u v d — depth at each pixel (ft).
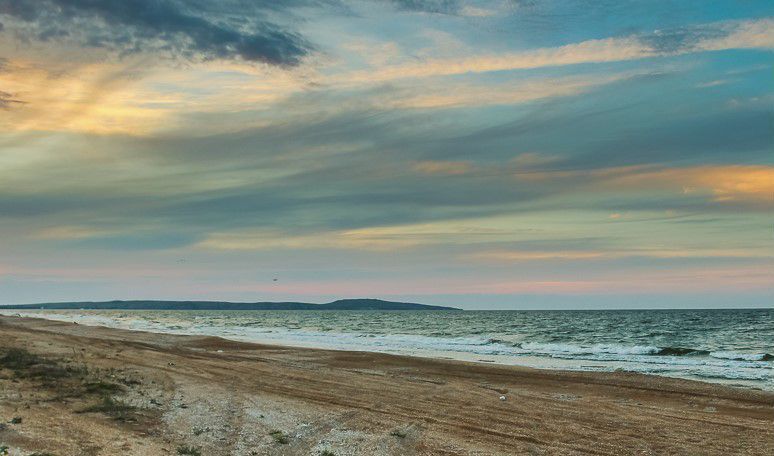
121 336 127.24
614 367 82.94
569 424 43.29
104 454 29.60
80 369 57.62
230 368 69.82
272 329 209.15
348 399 51.83
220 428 38.06
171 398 47.34
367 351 105.81
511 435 39.47
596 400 54.08
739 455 35.45
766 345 139.23
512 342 137.18
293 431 38.50
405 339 146.20
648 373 74.95
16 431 32.30
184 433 36.09
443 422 43.16
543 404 51.49
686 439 39.11
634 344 144.25
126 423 37.29
